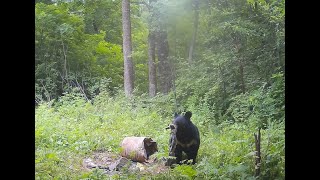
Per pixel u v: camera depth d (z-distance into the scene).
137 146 7.45
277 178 5.13
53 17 17.53
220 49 14.03
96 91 18.06
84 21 21.19
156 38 17.08
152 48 18.38
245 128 9.37
